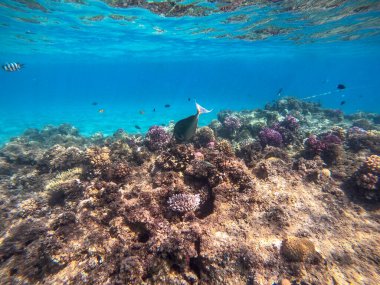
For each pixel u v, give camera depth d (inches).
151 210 42.8
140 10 154.1
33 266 39.4
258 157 73.6
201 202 48.6
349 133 104.8
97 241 39.1
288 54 437.7
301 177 54.8
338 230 43.1
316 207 47.4
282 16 164.7
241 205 43.8
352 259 37.6
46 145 147.3
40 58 451.8
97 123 267.1
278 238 38.8
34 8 152.0
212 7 146.6
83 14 163.8
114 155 71.3
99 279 34.2
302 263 34.7
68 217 44.3
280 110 196.2
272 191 49.0
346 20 176.2
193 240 37.0
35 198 66.1
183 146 59.2
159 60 535.5
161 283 33.0
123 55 412.8
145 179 56.6
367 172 53.7
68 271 36.5
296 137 98.4
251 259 35.2
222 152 56.5
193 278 34.1
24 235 47.5
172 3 140.9
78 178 67.7
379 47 337.7
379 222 45.7
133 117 311.6
